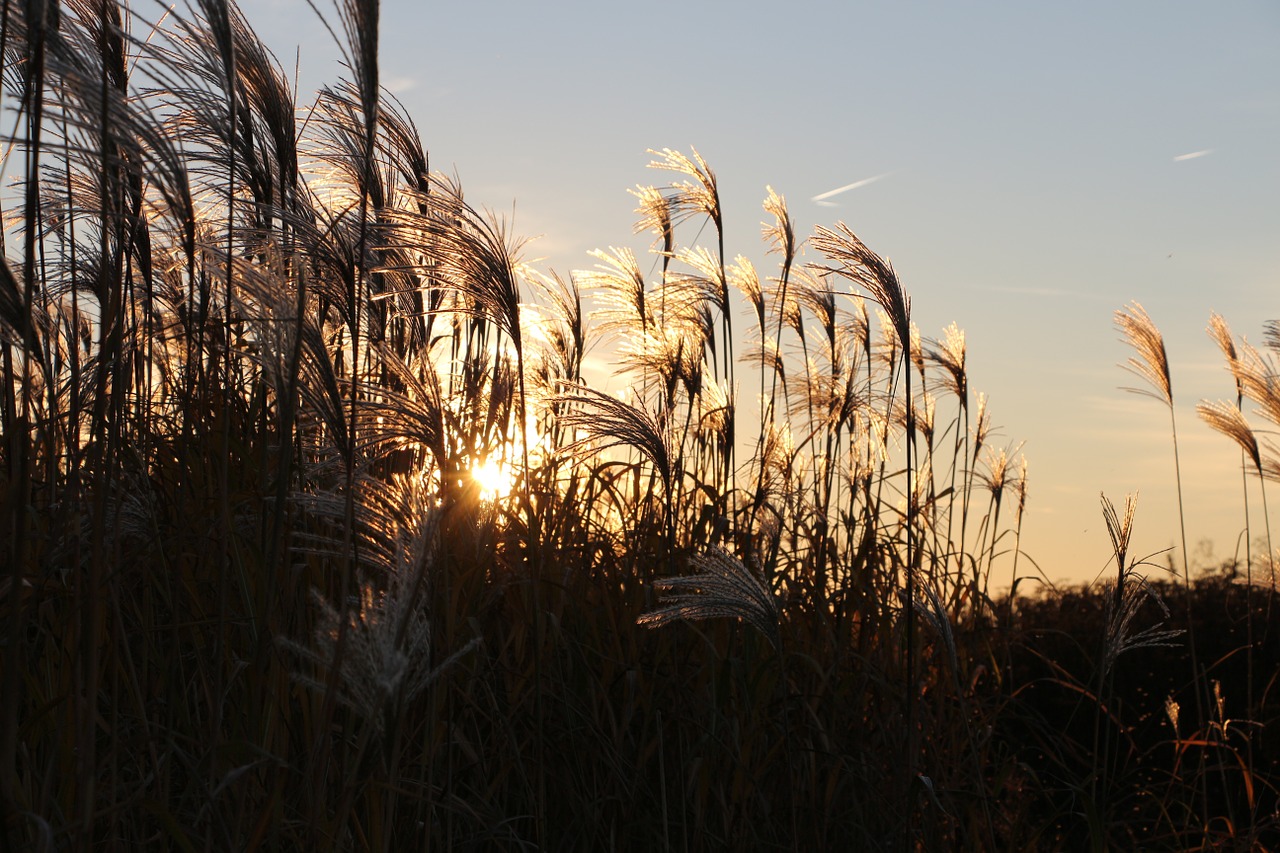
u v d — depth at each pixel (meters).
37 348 2.29
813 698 4.64
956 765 4.91
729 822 3.96
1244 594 8.47
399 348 4.11
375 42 2.70
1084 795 4.20
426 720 3.36
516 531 4.19
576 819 3.91
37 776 2.67
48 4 2.24
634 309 5.92
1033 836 4.72
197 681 3.36
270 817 2.61
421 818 3.45
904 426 6.67
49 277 3.11
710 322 5.98
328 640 2.37
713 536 4.71
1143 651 8.03
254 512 3.38
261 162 3.38
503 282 3.35
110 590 2.96
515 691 3.83
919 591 5.04
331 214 3.54
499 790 4.03
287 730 2.99
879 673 4.99
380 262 3.77
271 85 3.35
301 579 3.26
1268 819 5.32
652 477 5.01
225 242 3.19
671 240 6.44
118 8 3.16
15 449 2.18
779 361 6.90
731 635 4.36
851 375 6.30
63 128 2.59
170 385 3.90
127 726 3.12
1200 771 5.36
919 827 4.61
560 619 4.15
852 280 4.21
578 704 4.08
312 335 2.57
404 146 4.11
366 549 2.92
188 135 3.28
